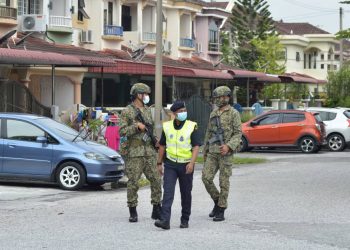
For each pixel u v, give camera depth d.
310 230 11.08
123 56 40.84
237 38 63.66
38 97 34.09
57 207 13.81
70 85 36.00
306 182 18.20
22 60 22.45
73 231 10.94
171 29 51.22
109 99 41.50
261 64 60.62
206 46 56.62
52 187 17.61
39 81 34.12
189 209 11.34
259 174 20.59
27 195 15.95
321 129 30.20
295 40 76.69
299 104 55.69
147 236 10.52
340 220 12.08
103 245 9.78
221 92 12.05
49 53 23.84
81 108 31.30
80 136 18.14
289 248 9.64
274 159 26.61
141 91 11.78
